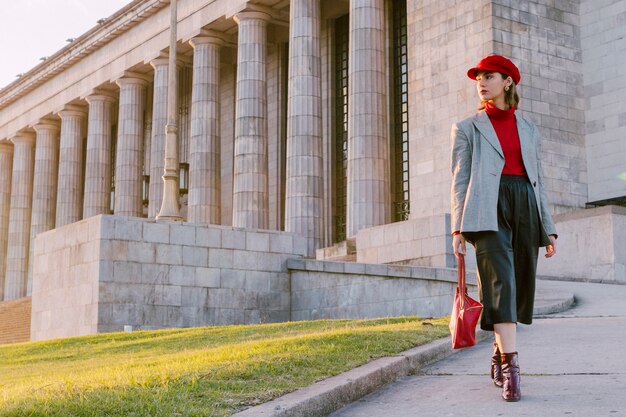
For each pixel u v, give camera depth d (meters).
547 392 7.74
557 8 36.94
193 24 49.19
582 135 36.72
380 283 24.95
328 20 49.59
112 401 7.29
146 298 26.00
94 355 17.33
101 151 58.31
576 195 35.97
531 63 35.69
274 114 52.84
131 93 55.69
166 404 7.17
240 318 27.31
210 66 48.94
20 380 12.29
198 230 27.08
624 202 34.69
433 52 37.12
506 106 7.63
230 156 56.19
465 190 7.50
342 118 48.94
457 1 36.38
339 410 7.77
